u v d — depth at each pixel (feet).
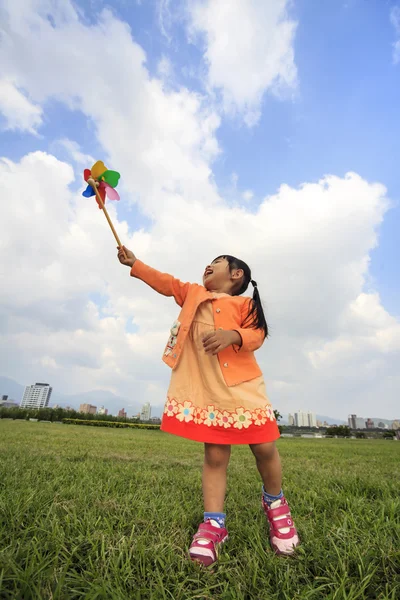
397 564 3.94
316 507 6.62
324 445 35.06
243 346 5.20
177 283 6.40
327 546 4.60
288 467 13.03
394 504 6.09
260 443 4.91
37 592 2.96
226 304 5.79
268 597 3.38
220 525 4.61
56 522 4.69
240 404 5.02
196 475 9.99
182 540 4.65
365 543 4.41
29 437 22.59
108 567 3.69
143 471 10.20
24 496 5.87
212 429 5.01
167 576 3.66
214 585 3.61
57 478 7.75
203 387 5.31
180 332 5.73
